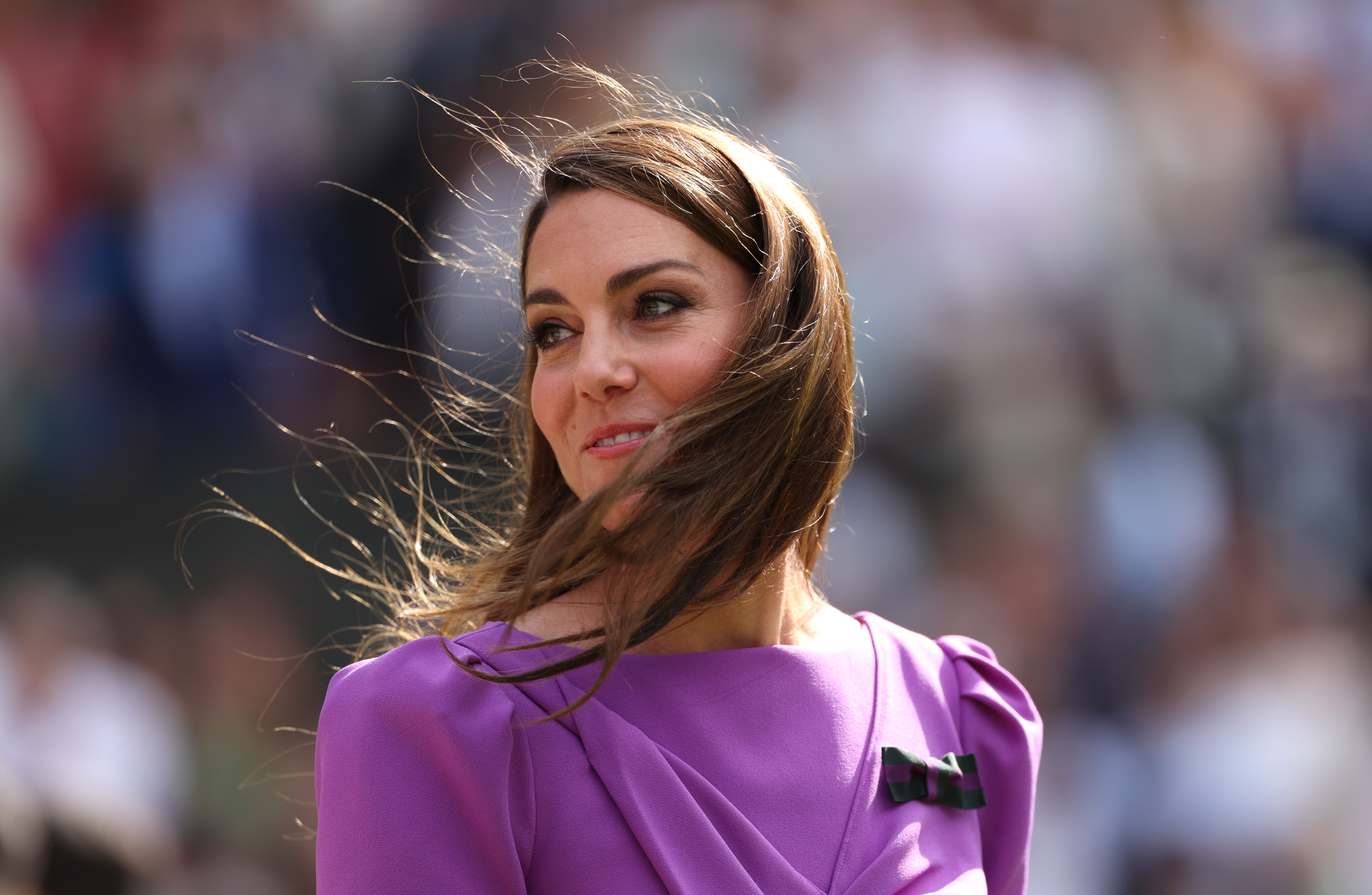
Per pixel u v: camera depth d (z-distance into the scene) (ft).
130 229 66.44
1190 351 64.34
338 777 14.70
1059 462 58.03
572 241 15.15
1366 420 65.72
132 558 59.77
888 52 62.90
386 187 61.26
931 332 58.80
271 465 59.77
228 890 47.42
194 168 66.80
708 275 15.19
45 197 69.05
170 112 68.39
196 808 49.65
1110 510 57.93
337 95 67.72
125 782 47.44
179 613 55.11
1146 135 68.44
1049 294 61.46
